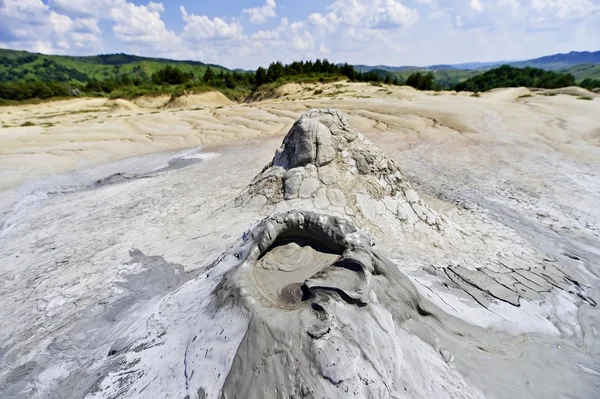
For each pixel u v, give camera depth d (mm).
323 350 3768
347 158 10836
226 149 23484
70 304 7953
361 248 5301
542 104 35250
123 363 4926
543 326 6695
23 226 12602
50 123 34344
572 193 14328
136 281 8500
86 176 18891
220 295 4820
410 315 5016
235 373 3807
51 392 5246
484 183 15555
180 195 14742
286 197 10633
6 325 7391
